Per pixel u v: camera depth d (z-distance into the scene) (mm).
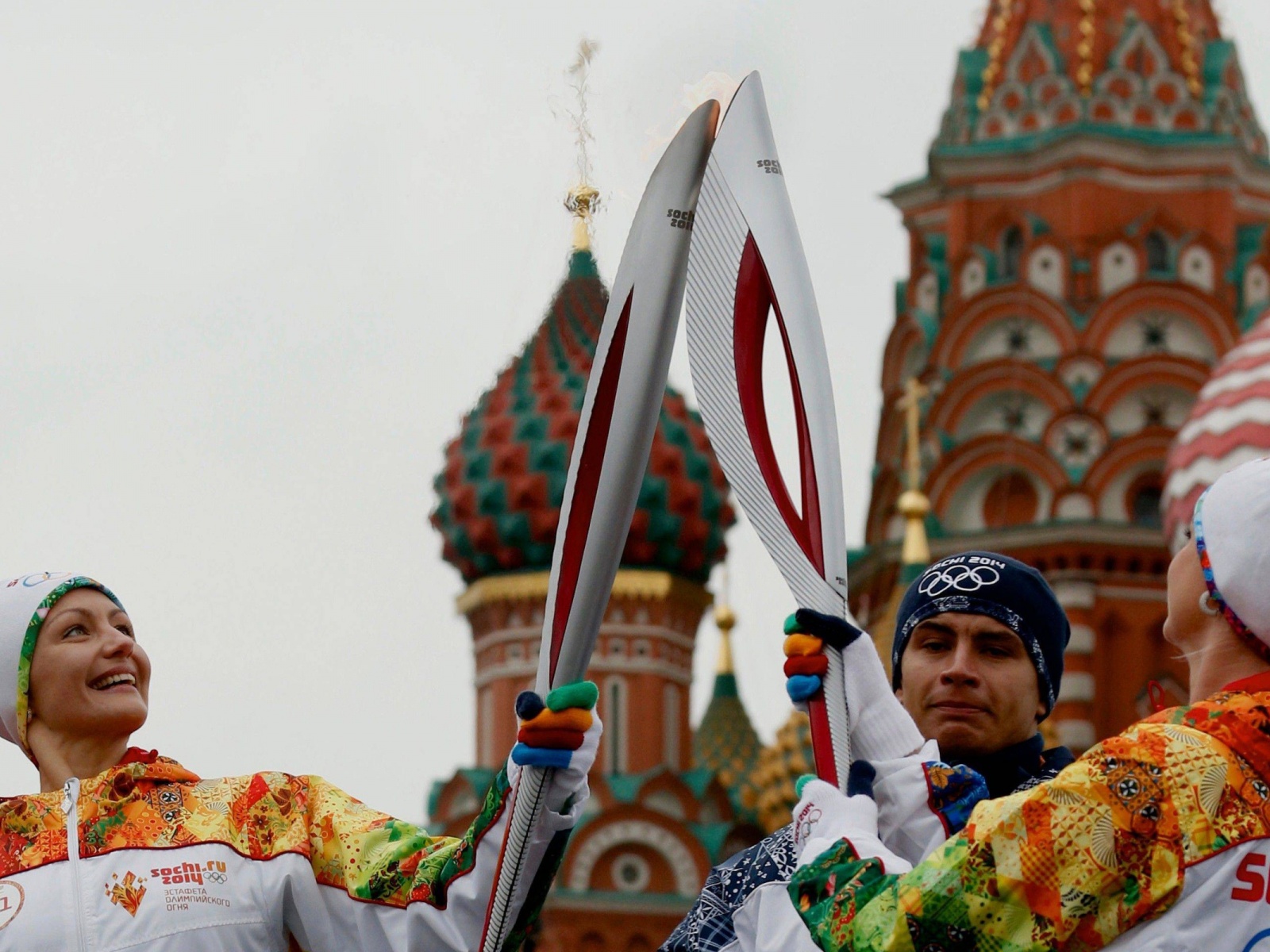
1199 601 7320
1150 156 58156
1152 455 55938
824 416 8641
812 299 8758
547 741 7699
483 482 57031
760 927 7941
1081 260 57375
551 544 56500
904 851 8070
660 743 56000
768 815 56094
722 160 8750
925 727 9562
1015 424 56906
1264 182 58938
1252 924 6695
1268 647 7152
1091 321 56781
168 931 8672
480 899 8344
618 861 54156
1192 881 6695
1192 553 7363
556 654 7770
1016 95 59469
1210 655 7266
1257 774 6824
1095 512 55469
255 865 8859
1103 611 55312
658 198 7793
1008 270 58688
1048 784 6820
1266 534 7070
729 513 58000
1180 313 56938
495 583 57000
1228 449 51188
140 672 9445
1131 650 55156
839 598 8445
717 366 8680
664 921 53594
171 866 8797
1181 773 6777
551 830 7824
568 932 53375
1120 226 57688
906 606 9812
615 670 56375
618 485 7641
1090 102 58500
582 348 53312
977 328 57781
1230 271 57656
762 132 8789
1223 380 52188
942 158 58844
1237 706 6922
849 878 7207
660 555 56906
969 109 59844
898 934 6887
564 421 56719
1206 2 60562
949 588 9609
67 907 8688
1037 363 56875
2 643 9297
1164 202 57938
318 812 8961
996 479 56719
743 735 60250
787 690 8219
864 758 8188
